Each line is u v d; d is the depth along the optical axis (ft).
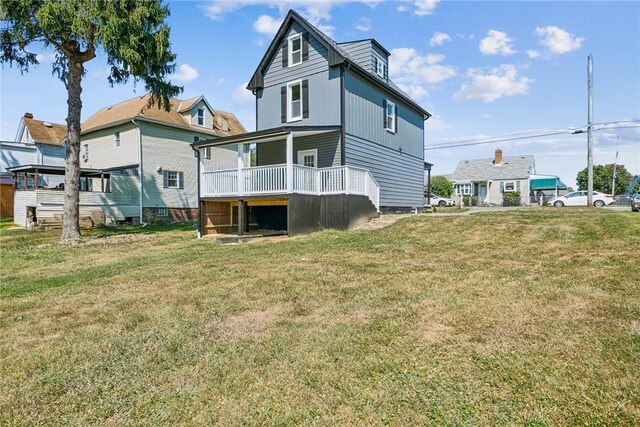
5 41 41.32
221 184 43.37
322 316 13.50
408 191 62.13
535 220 34.09
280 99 52.06
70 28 39.01
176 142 77.20
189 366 9.98
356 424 7.27
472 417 7.34
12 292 18.80
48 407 8.29
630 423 7.00
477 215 41.06
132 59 40.45
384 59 57.67
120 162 73.97
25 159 84.89
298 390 8.58
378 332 11.72
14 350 11.41
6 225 63.26
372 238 31.78
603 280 16.12
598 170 166.50
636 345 9.97
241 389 8.71
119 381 9.30
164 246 36.96
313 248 28.25
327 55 46.57
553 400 7.80
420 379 8.85
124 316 14.30
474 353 10.02
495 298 14.46
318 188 41.42
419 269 20.17
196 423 7.51
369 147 50.52
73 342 11.90
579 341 10.39
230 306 14.97
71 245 38.70
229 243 37.76
